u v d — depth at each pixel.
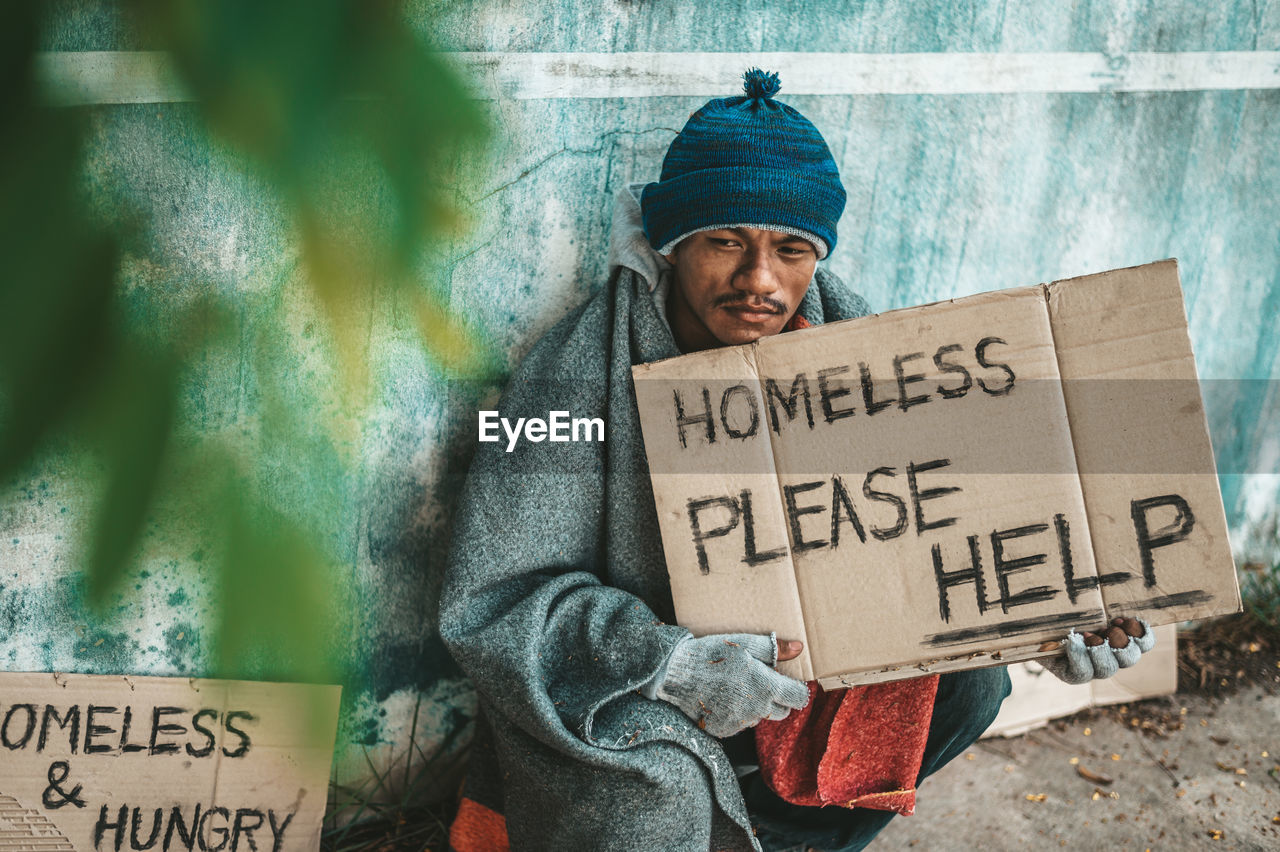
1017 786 1.81
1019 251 1.93
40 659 1.49
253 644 0.37
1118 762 1.88
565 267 1.64
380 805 1.72
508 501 1.42
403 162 0.32
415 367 1.57
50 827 1.49
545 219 1.61
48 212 0.31
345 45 0.31
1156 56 1.89
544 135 1.57
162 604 1.51
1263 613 2.25
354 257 0.32
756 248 1.35
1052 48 1.83
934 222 1.86
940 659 1.27
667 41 1.61
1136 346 1.24
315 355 0.38
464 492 1.46
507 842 1.56
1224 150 1.99
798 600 1.29
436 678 1.72
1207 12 1.90
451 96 0.32
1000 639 1.26
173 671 1.54
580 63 1.56
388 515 1.62
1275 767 1.87
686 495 1.29
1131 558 1.25
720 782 1.32
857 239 1.83
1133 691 2.02
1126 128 1.92
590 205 1.63
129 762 1.50
